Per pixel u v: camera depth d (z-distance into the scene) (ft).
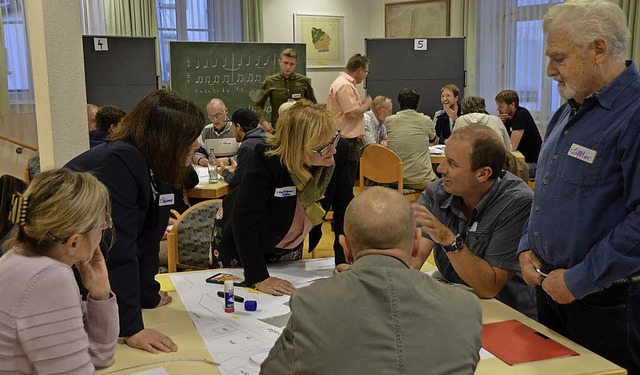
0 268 4.17
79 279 5.25
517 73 24.16
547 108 23.27
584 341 5.74
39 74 8.00
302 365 3.63
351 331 3.61
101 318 4.91
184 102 5.54
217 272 7.59
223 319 6.03
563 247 5.52
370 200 4.13
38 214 4.09
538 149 18.94
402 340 3.59
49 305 4.07
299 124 6.58
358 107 18.03
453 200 7.09
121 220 5.22
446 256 7.22
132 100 22.84
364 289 3.77
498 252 6.62
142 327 5.52
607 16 5.10
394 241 4.03
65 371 4.11
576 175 5.41
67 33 8.08
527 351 5.21
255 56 24.53
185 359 5.14
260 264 6.93
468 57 25.63
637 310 5.57
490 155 6.50
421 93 25.44
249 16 25.53
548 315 6.26
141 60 22.74
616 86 5.22
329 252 15.52
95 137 13.39
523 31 23.70
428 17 27.02
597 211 5.30
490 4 24.73
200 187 13.65
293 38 27.32
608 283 5.14
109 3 22.49
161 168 5.55
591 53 5.16
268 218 7.13
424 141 17.62
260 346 5.40
